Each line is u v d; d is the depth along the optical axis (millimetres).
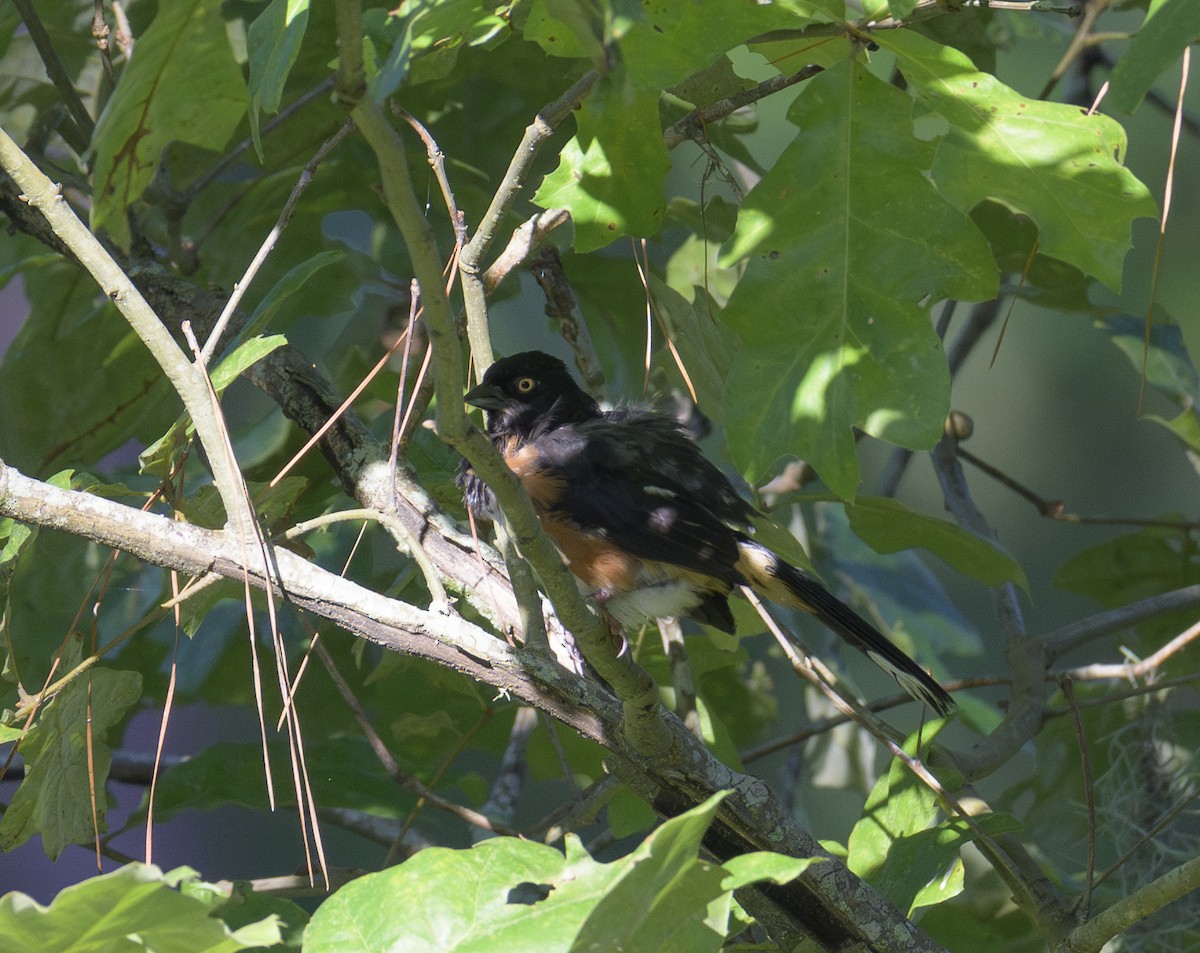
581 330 9070
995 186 5508
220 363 5848
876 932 6125
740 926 6273
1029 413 20969
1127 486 20797
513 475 4820
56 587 9352
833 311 5621
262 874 18500
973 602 20391
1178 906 8938
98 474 8781
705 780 6055
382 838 9039
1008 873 7027
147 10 10055
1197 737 9859
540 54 10062
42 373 10000
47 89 10102
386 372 9844
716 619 8766
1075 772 10219
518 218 10375
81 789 6641
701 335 8727
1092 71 12250
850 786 12203
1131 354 10430
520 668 6059
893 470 11859
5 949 4137
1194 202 18641
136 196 5988
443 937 4312
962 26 10016
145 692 10203
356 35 3908
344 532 9930
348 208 10711
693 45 5633
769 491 11508
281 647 5637
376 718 10570
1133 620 9539
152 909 4105
